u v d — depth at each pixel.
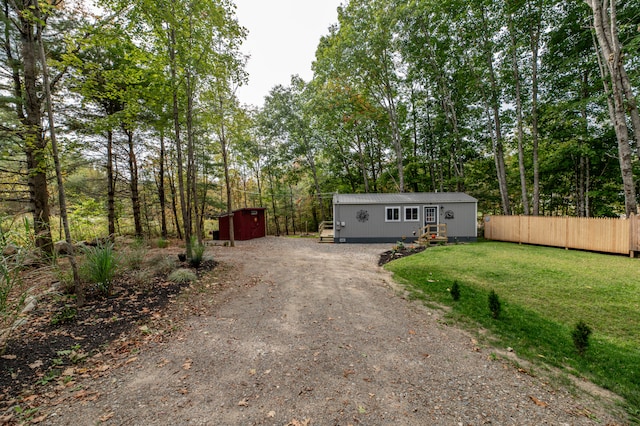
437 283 6.44
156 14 6.54
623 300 5.14
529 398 2.65
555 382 2.94
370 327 4.22
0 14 6.19
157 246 11.54
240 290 5.93
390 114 18.12
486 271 7.32
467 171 21.22
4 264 3.50
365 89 17.92
